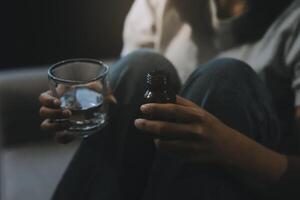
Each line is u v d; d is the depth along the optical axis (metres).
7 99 1.22
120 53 1.41
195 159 0.73
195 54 1.15
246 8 1.08
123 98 0.87
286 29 1.03
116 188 0.85
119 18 1.36
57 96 0.76
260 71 1.04
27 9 1.40
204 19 1.13
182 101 0.73
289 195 0.76
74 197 0.87
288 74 1.03
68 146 1.21
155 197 0.81
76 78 0.79
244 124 0.81
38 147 1.21
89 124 0.78
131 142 0.86
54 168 1.13
